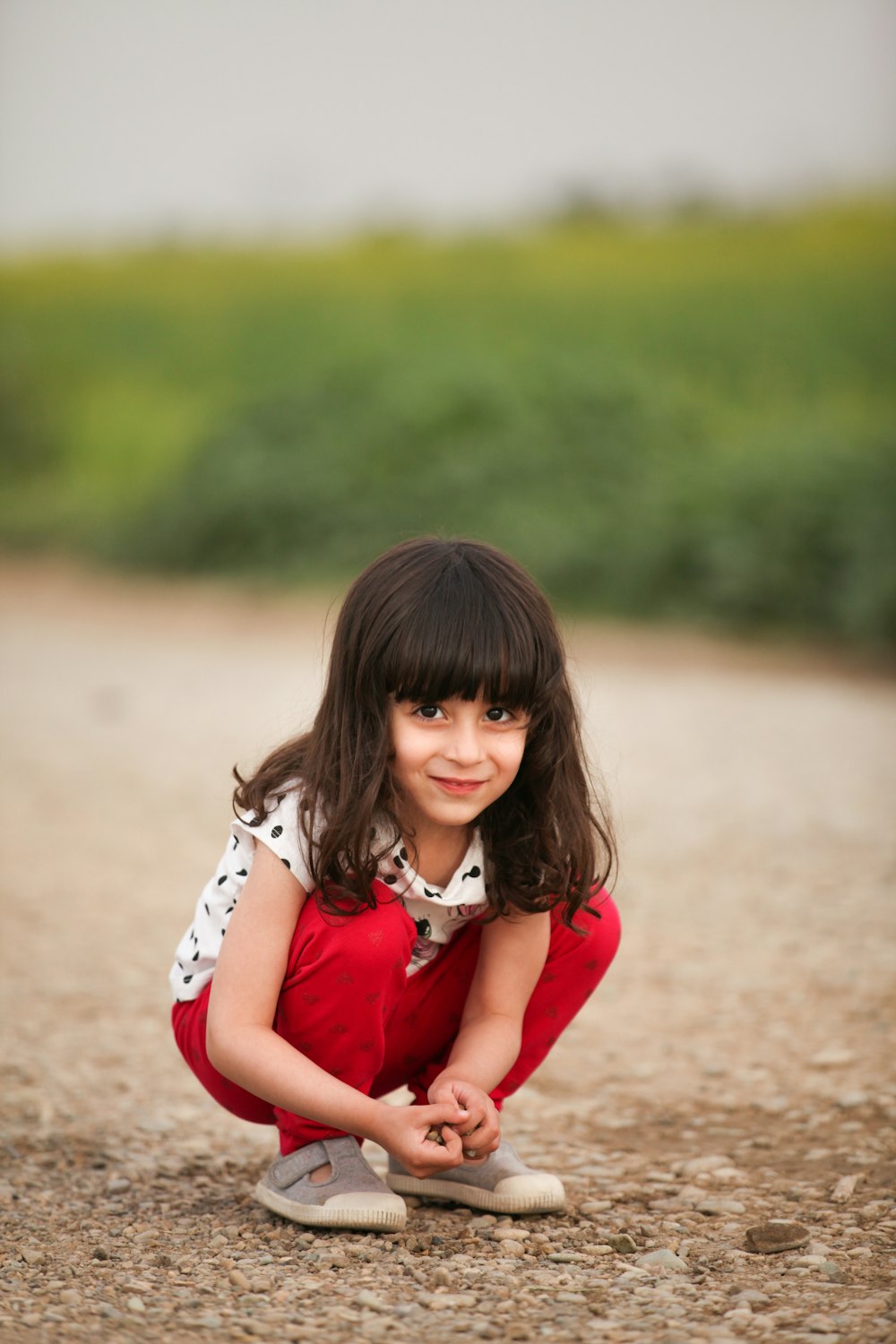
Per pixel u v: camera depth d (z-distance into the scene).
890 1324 2.27
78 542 19.45
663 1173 3.25
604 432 16.84
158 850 6.63
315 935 2.72
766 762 7.99
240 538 17.62
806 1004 4.46
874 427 15.45
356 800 2.63
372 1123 2.64
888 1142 3.37
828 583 13.09
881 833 6.46
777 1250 2.71
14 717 9.74
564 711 2.79
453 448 17.09
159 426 23.14
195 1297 2.48
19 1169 3.30
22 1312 2.34
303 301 25.14
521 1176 2.98
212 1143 3.53
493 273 23.84
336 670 2.71
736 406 18.64
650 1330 2.33
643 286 22.11
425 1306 2.44
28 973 4.95
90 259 28.52
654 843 6.45
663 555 13.98
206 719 9.59
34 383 23.75
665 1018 4.43
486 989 2.94
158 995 4.76
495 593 2.65
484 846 2.84
